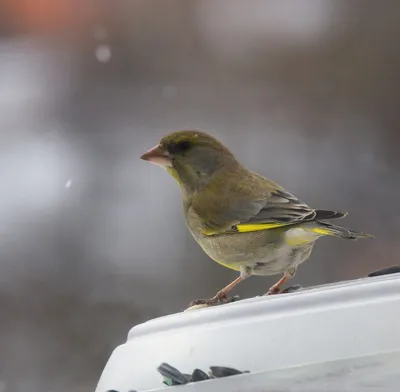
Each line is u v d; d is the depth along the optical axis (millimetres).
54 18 20438
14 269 12766
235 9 20016
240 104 18625
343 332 3955
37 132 17922
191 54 19906
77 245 13430
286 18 19797
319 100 18391
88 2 20375
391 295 4051
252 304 4246
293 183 15344
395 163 16078
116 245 13359
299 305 4125
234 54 19641
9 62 20234
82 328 11461
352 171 15711
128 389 4258
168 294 12023
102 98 19281
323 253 12727
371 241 13172
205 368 4078
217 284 12156
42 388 10406
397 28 18828
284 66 19203
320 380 3807
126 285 12266
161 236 13594
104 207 14734
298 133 17375
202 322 4309
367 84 18453
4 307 11945
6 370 10734
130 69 19797
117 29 20328
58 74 19859
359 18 19172
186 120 18328
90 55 20109
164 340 4340
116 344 11164
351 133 17297
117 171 16125
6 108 18875
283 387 3818
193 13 20172
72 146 17375
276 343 4020
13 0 20391
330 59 18984
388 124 17562
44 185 15492
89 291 12211
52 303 12023
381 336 3920
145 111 18688
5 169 16219
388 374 3777
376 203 14570
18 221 14133
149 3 20125
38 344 11188
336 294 4102
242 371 3996
